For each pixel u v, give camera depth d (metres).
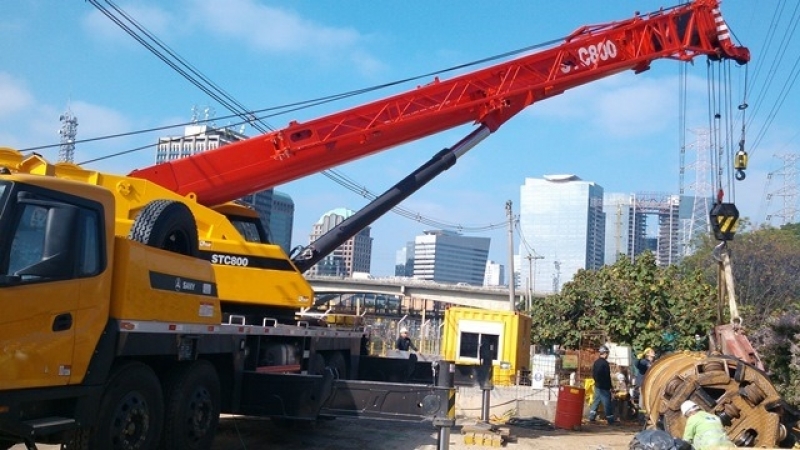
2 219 7.02
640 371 20.25
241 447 12.08
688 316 22.84
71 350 7.64
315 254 14.30
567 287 28.09
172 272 9.33
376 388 10.21
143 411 8.84
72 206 7.73
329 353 15.08
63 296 7.54
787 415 11.30
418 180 14.61
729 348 12.69
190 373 9.78
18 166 9.98
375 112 14.03
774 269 42.91
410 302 93.94
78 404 7.81
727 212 13.71
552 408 18.28
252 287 12.27
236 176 13.17
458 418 17.39
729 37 15.32
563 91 15.27
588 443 14.81
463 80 14.51
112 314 8.23
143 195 11.52
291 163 13.39
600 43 15.23
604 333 24.36
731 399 11.16
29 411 7.41
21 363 7.11
